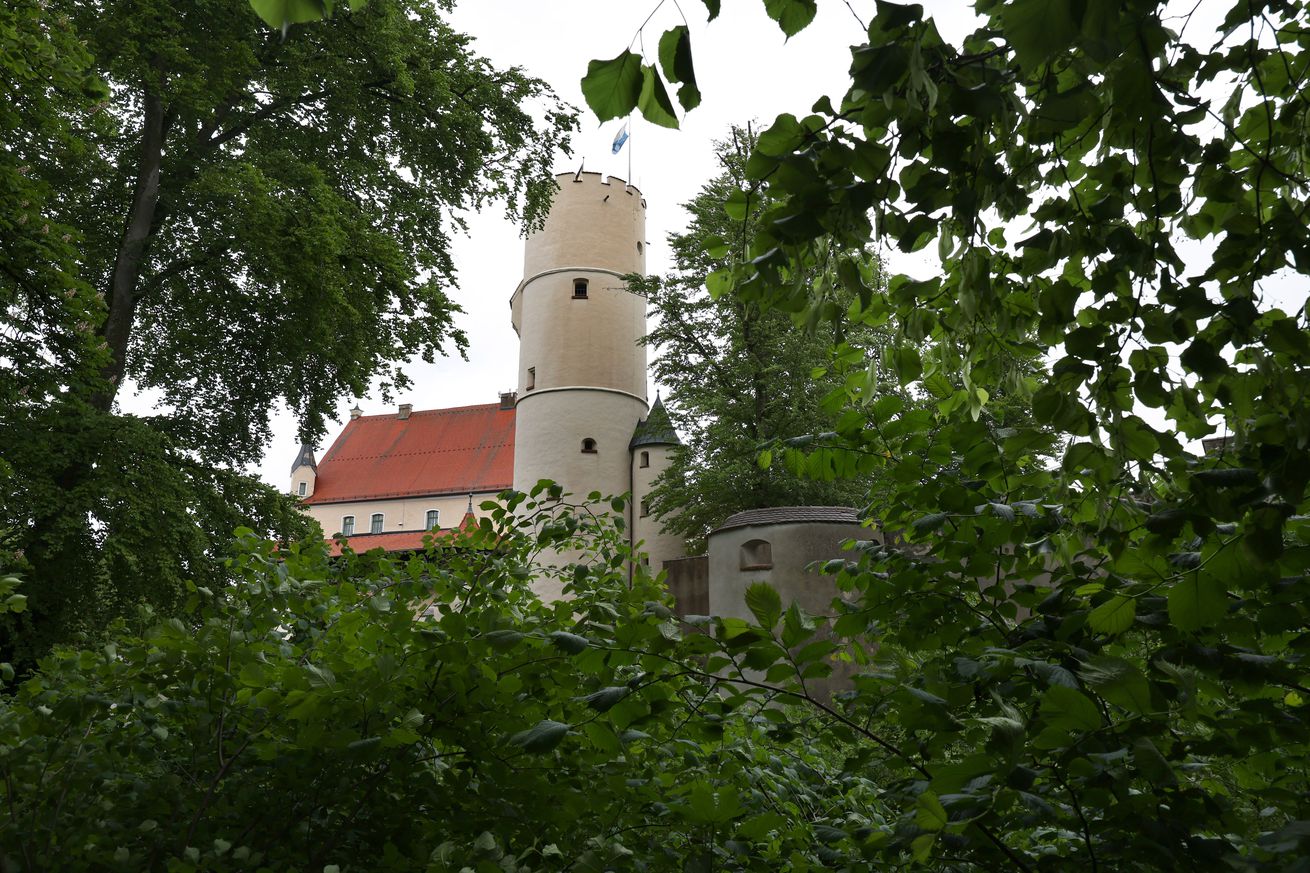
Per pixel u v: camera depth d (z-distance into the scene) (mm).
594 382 35062
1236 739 1974
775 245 1870
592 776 2662
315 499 55656
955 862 2047
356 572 3777
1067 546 2207
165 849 2613
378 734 2512
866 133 1747
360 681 2461
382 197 16688
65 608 11789
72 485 12648
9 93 10562
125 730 2846
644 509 33000
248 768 2793
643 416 36000
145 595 12266
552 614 2969
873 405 2537
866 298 1865
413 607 3170
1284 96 2191
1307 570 1949
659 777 2703
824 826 2689
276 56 14984
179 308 16109
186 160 14836
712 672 2168
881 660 2447
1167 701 1835
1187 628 1776
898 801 2486
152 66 13898
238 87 14398
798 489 21094
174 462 14086
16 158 11273
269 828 2697
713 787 2736
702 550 24047
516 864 2350
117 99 14961
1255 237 2000
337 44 15328
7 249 10836
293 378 15492
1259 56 2012
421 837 2623
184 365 16078
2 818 2498
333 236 13930
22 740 2660
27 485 11625
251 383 15805
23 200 10758
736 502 22375
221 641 2756
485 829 2586
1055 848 2277
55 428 12477
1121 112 1858
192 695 2814
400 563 3746
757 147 1747
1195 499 1894
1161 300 2018
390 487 55531
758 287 2023
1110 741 1800
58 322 11578
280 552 3686
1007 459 2344
